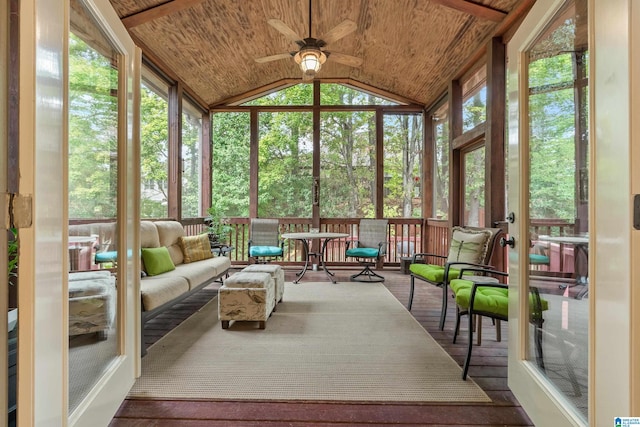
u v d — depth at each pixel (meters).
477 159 4.25
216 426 1.52
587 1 1.17
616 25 0.95
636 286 0.89
